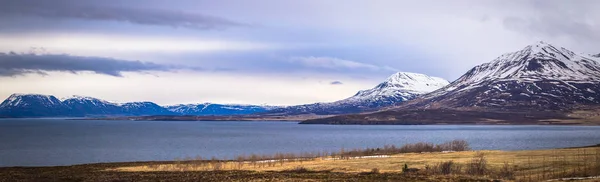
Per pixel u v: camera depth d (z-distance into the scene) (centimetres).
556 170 6306
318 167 7506
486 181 5641
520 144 18912
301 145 19638
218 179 6141
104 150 17000
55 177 6575
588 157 7388
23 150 17062
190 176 6506
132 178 6369
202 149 17412
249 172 6944
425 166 7181
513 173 6291
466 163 7275
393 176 6219
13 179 6419
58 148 18000
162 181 6059
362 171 6925
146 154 15438
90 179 6328
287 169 7319
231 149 17450
